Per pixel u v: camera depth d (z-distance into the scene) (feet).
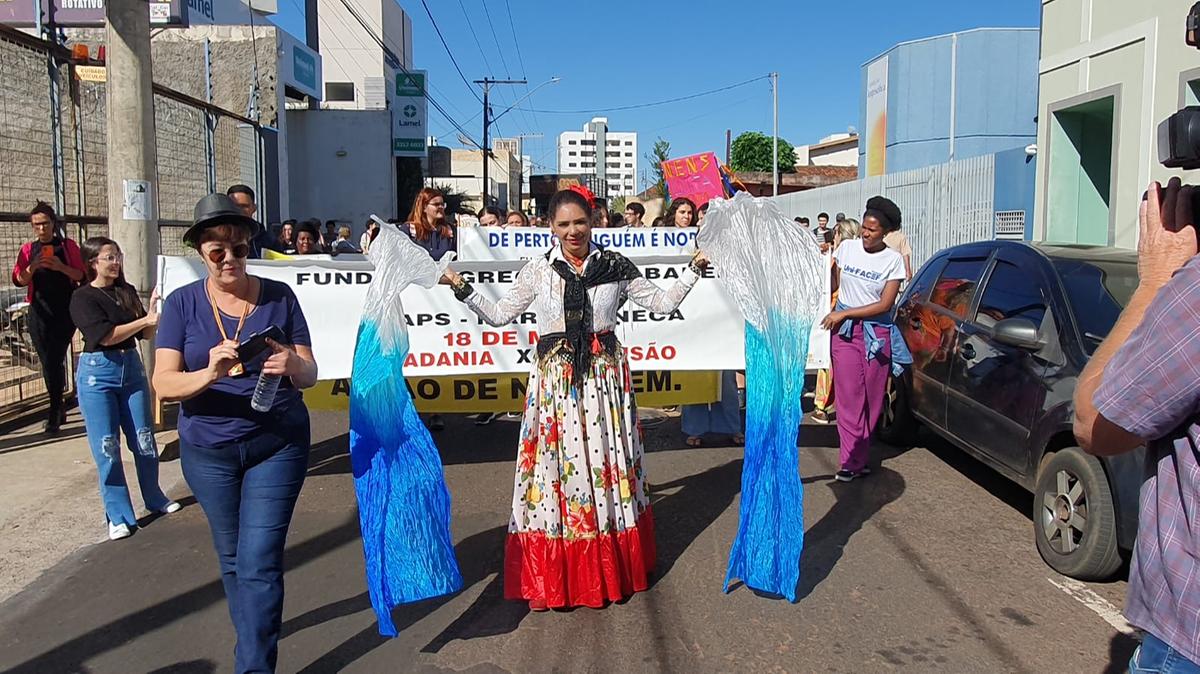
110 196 22.58
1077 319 15.33
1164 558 5.89
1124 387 5.75
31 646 11.93
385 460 11.72
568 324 12.51
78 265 23.40
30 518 16.89
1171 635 5.83
